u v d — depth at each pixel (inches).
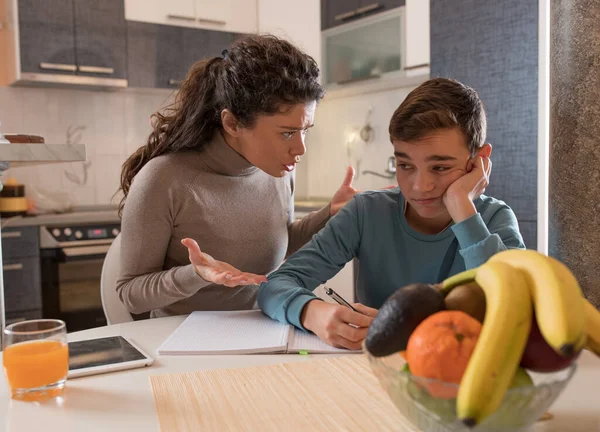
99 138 149.2
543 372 20.7
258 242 60.6
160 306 52.4
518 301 19.3
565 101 40.7
